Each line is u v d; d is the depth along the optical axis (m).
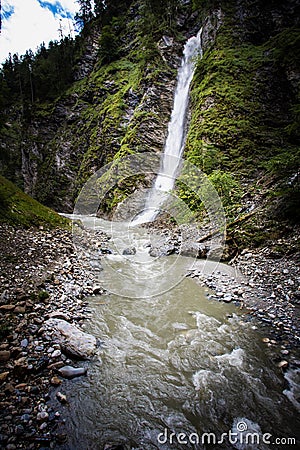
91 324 4.46
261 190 9.56
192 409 2.95
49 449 2.33
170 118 20.64
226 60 15.52
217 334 4.36
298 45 13.24
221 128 12.89
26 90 44.16
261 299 5.46
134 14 34.53
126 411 2.87
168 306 5.27
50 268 6.08
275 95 13.41
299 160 8.95
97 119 27.84
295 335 4.28
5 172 38.22
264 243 7.59
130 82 26.52
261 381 3.37
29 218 8.47
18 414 2.61
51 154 33.69
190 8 25.66
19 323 3.94
